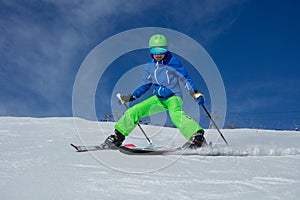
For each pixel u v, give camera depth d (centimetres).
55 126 796
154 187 218
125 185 221
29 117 994
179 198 196
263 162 333
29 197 190
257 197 199
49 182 224
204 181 239
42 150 390
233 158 356
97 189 209
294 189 218
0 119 917
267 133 907
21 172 258
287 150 411
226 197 199
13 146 434
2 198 187
